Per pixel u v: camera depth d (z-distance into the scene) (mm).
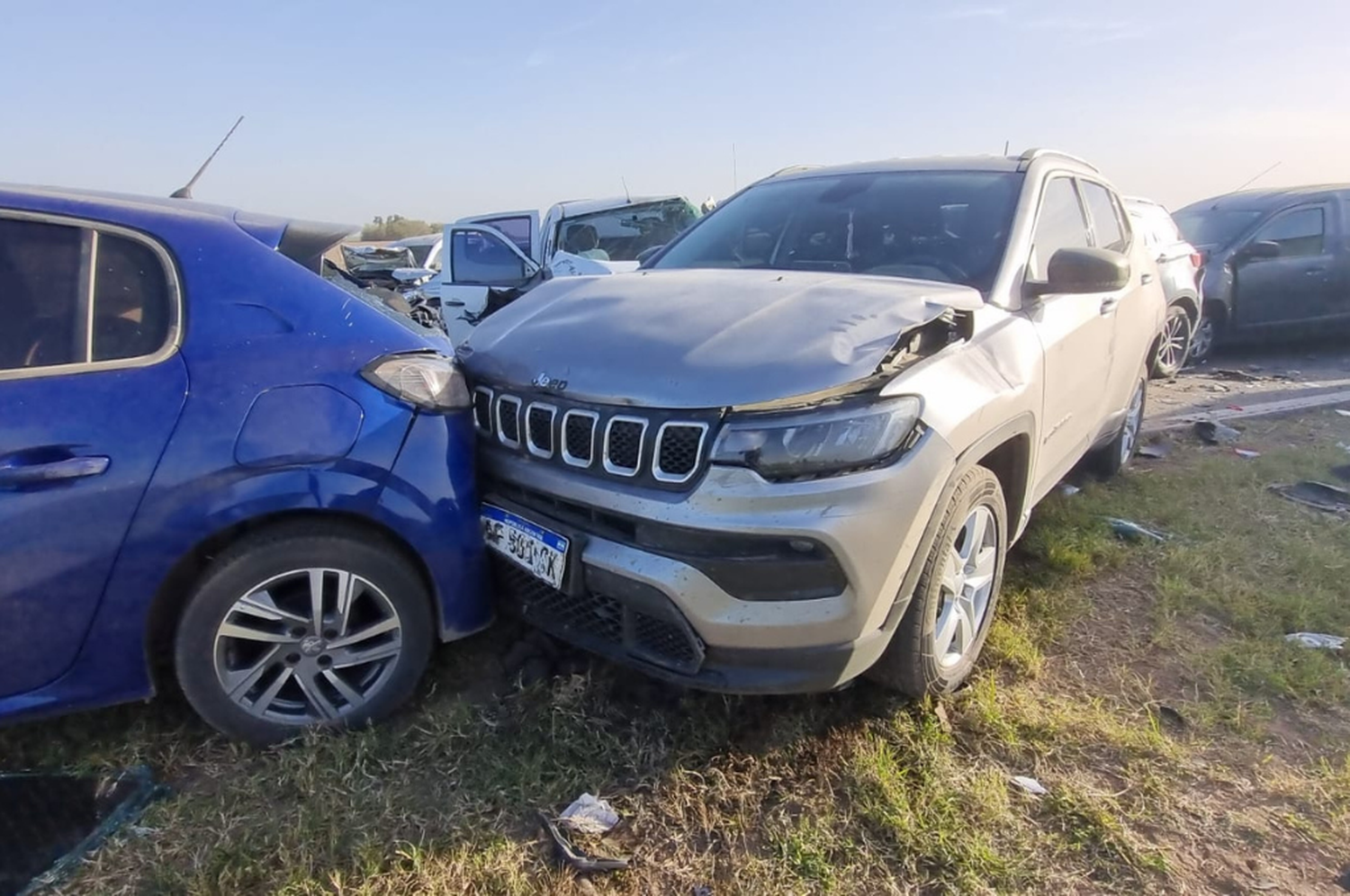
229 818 2271
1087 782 2572
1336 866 2285
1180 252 8625
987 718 2797
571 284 3428
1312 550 4156
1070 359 3594
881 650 2512
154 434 2227
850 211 3787
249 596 2402
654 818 2350
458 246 9656
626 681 2904
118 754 2500
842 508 2279
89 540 2182
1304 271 9867
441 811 2324
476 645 3084
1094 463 5184
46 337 2211
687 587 2311
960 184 3746
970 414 2623
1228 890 2203
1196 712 2908
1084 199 4367
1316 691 3062
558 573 2514
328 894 2062
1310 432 6602
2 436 2092
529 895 2094
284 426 2348
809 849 2246
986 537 2998
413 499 2523
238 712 2473
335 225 2855
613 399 2441
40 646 2213
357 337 2525
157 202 2484
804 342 2447
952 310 2650
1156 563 4055
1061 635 3420
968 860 2234
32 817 2264
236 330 2381
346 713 2588
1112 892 2182
